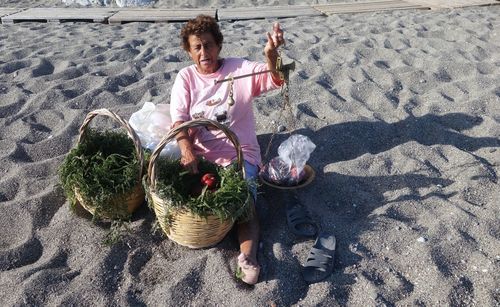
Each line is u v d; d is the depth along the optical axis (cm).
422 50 547
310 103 424
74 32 678
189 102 302
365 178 329
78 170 273
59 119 414
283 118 402
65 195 309
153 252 271
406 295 242
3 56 559
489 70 485
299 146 308
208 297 243
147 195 265
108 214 280
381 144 375
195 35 287
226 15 755
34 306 238
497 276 247
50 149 371
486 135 377
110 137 301
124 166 278
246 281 246
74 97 457
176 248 272
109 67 521
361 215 298
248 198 255
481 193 311
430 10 752
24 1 923
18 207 301
